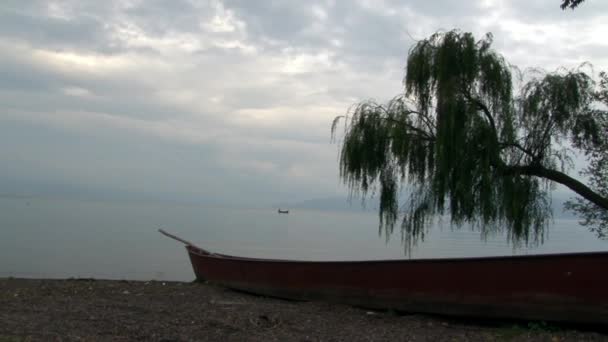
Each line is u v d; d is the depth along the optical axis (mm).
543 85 10578
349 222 106250
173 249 31688
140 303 9898
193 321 8141
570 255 7781
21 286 11648
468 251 29234
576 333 7586
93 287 11914
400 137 10578
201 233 50125
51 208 103625
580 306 7707
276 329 7816
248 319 8398
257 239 44562
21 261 22312
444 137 10070
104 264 22703
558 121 10516
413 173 10938
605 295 7508
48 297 10148
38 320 7742
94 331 7195
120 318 8172
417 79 10758
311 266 10938
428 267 9219
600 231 10797
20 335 6727
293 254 31000
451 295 8906
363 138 11102
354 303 10180
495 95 10406
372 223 103500
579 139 10703
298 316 9023
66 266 21531
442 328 8258
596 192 10617
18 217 61094
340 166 11445
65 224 52469
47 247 28516
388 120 10914
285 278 11414
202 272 14203
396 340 7301
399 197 11242
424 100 10773
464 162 10094
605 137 10547
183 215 109125
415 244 11133
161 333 7230
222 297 11430
